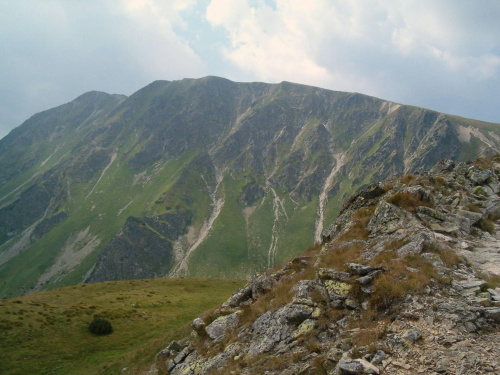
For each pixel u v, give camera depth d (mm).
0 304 50781
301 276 22938
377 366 11609
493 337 12047
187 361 22125
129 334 47031
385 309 14992
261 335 18719
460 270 17219
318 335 15570
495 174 33156
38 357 38406
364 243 23781
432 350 11836
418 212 25922
